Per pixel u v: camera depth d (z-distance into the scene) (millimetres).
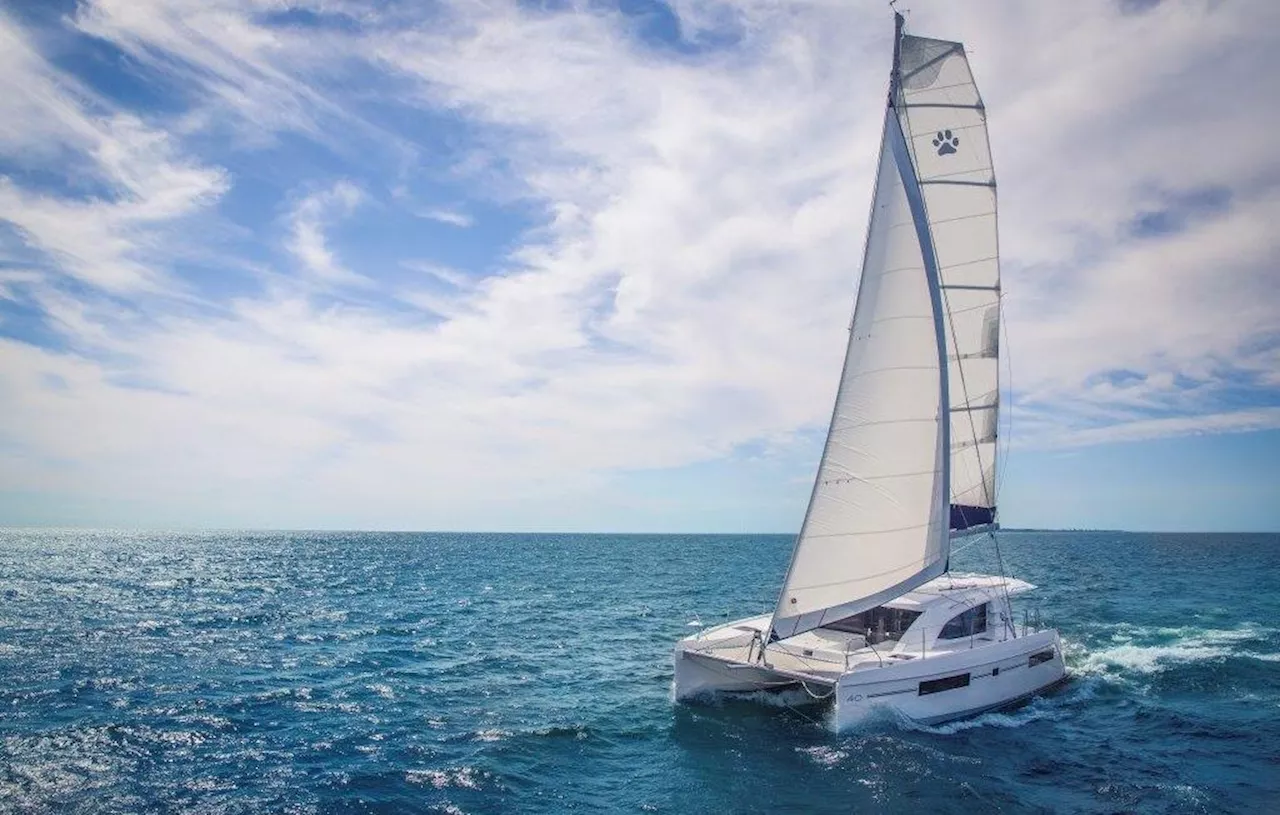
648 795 13781
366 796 13656
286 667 24734
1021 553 114188
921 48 19641
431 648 28594
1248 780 14672
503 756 15820
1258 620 35281
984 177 19938
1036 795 13781
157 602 43125
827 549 17422
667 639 31031
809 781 14328
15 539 196000
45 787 13891
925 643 17891
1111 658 25594
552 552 124812
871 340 17453
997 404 20141
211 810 12961
